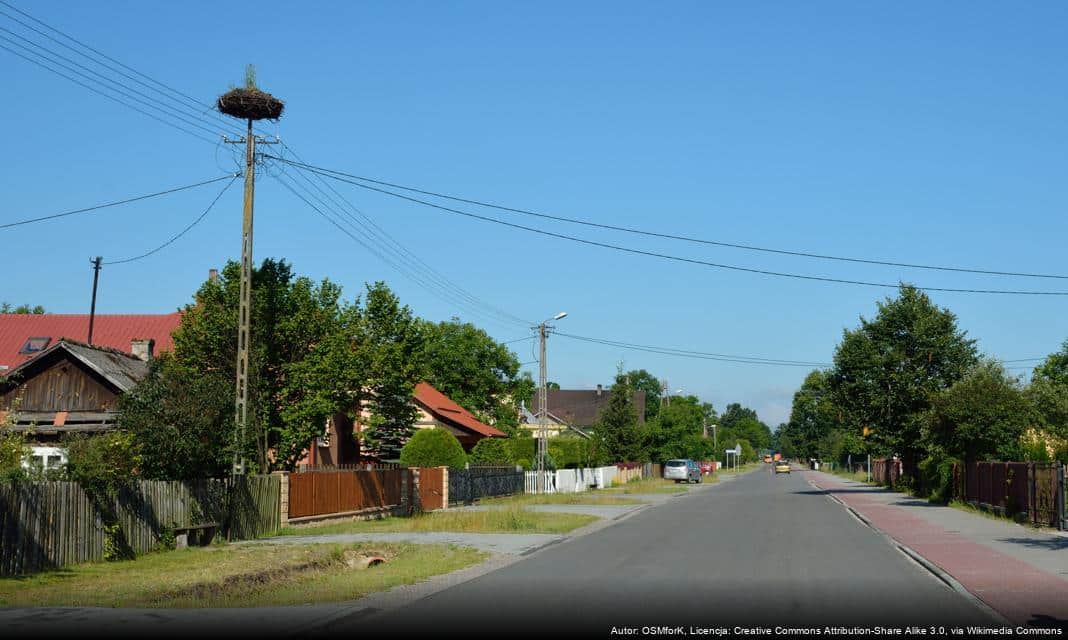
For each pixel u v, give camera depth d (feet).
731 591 43.83
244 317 78.89
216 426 68.59
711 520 99.40
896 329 162.40
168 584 46.80
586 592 43.96
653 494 174.40
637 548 67.67
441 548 67.00
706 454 395.34
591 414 433.07
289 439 93.25
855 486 216.95
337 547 65.72
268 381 95.30
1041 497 84.33
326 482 90.27
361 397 103.71
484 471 139.74
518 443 199.93
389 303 107.55
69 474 56.08
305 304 97.14
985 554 60.44
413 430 127.13
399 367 105.29
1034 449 117.39
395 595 43.78
